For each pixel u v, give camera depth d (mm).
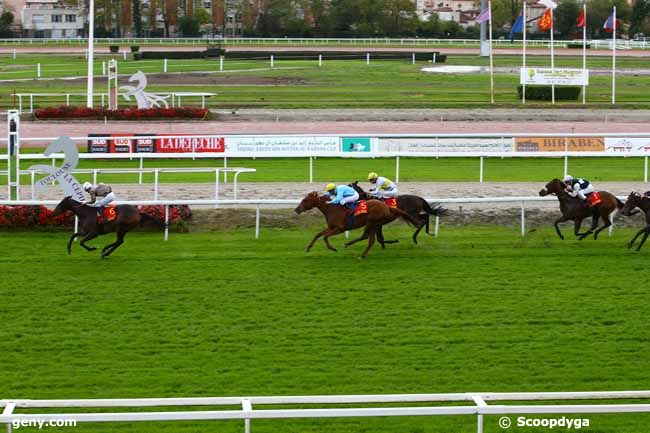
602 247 17281
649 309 14180
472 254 16766
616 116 36156
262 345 12836
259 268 15859
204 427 10758
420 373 12008
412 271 15781
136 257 16406
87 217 16016
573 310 14117
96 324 13469
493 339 13086
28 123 32625
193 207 19422
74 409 11039
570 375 11977
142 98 34562
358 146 24766
